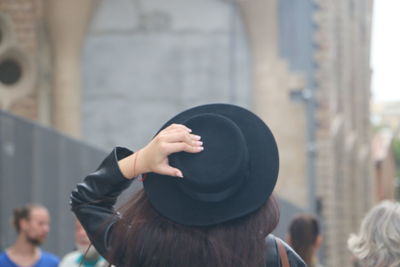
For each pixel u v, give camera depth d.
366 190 32.97
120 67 18.56
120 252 3.07
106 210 3.18
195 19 18.67
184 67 18.62
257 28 18.81
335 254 21.28
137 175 3.09
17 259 8.14
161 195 3.02
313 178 19.09
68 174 10.56
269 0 18.83
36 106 18.00
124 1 18.55
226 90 18.69
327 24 19.20
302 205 19.05
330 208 19.69
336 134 22.00
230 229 2.99
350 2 30.33
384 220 4.56
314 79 19.31
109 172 3.11
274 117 18.91
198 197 2.97
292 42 18.89
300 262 3.12
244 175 2.99
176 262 2.97
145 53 18.58
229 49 18.67
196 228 2.99
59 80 18.30
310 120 18.88
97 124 18.50
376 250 4.53
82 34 18.44
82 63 18.50
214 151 2.96
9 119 9.39
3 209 9.30
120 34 18.56
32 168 9.78
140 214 3.06
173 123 3.09
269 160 3.01
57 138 10.24
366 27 33.88
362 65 33.78
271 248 3.09
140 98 18.58
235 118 3.06
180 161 2.96
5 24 17.81
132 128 18.55
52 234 10.15
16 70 17.92
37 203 9.84
